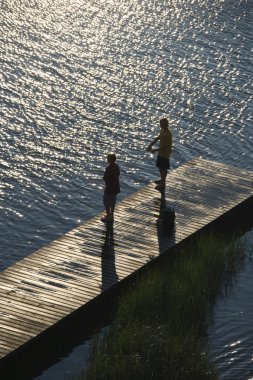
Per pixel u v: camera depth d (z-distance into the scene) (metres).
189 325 30.59
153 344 27.78
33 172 43.66
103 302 31.88
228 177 42.28
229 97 55.38
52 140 47.44
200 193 40.22
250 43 66.12
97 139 48.03
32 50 60.06
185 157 46.75
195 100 54.44
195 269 33.56
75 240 34.97
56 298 30.69
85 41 62.78
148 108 52.75
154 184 40.59
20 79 55.12
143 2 73.50
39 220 39.12
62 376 28.44
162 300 31.33
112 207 36.19
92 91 54.38
